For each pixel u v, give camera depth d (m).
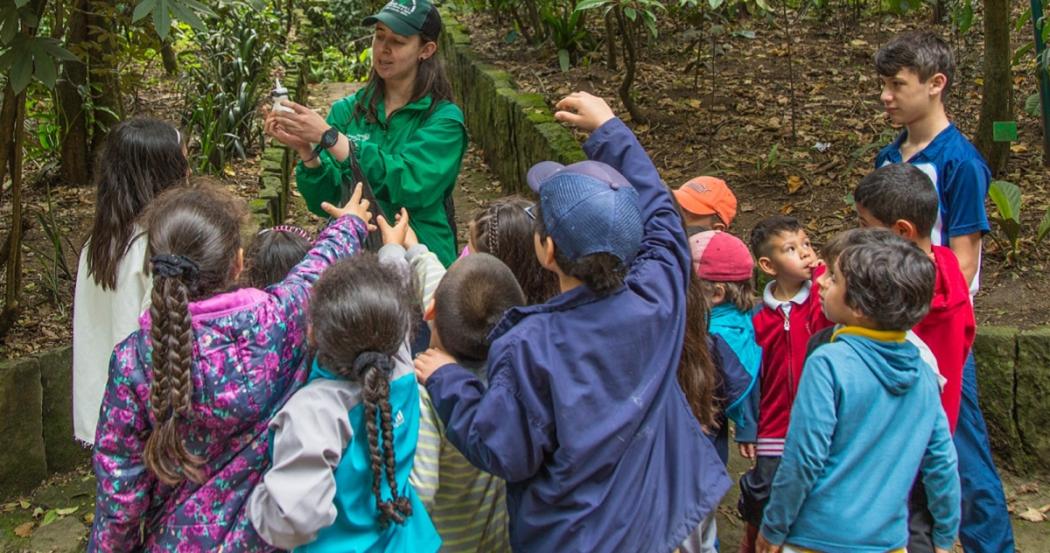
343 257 2.22
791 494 2.26
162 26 3.09
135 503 1.99
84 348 2.70
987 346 3.56
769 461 2.84
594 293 1.98
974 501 2.84
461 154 3.24
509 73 7.40
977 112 5.89
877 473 2.26
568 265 1.97
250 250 2.68
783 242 2.86
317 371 2.02
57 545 3.36
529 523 2.01
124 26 4.76
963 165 2.80
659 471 2.04
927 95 2.87
